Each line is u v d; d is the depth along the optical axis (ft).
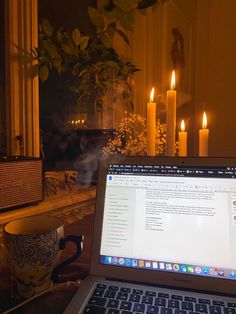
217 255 2.01
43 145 4.26
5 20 3.61
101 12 3.71
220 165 2.15
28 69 3.78
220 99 8.68
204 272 2.00
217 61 8.61
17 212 2.95
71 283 2.19
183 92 7.91
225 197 2.09
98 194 2.28
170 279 2.03
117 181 2.29
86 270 2.38
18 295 2.12
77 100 4.61
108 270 2.14
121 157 2.32
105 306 1.82
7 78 3.70
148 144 3.05
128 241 2.17
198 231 2.08
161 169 2.24
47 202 3.40
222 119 8.70
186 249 2.06
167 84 6.96
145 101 6.33
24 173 2.94
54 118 4.46
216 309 1.78
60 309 1.93
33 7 3.75
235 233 2.02
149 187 2.23
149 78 6.38
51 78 4.37
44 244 2.01
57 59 3.75
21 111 3.81
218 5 8.43
